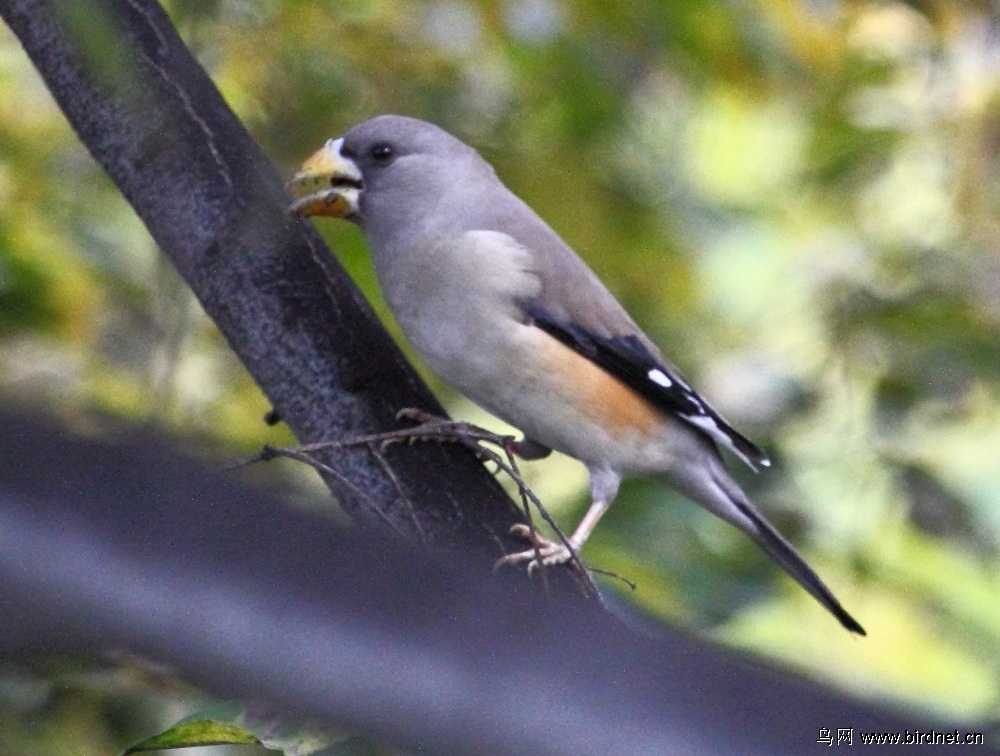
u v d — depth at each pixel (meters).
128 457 1.97
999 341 10.27
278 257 6.27
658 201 10.85
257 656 1.99
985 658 9.06
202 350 9.21
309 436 6.25
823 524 9.69
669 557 8.89
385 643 2.03
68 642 1.94
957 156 11.20
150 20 6.17
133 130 6.09
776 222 11.39
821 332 10.73
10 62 9.78
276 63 9.24
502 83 10.24
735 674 2.14
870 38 11.08
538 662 2.07
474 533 6.13
